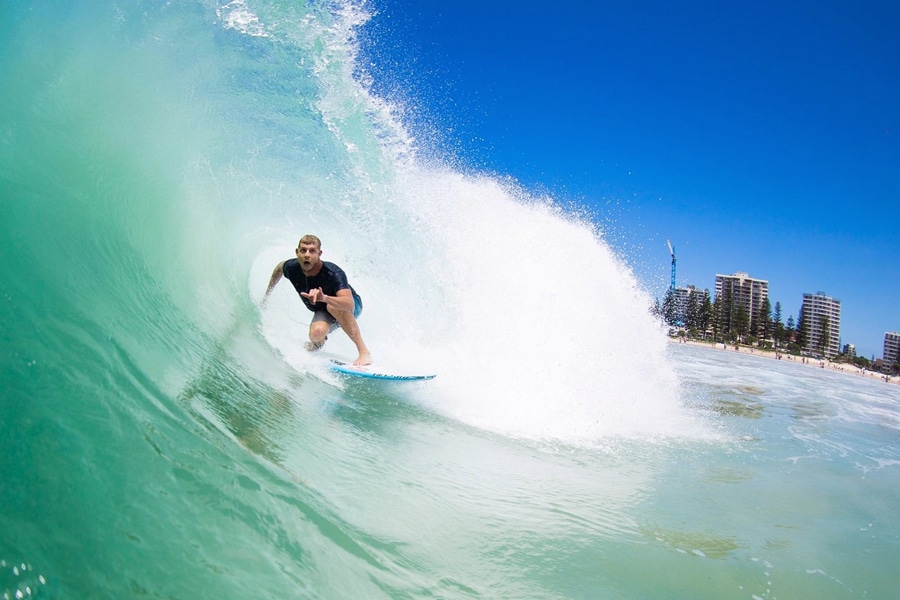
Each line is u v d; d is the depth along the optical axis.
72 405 2.24
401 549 2.58
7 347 2.28
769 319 87.50
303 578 2.07
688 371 14.38
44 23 4.68
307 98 6.99
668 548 3.27
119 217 4.11
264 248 6.50
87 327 2.84
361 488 3.02
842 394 14.11
